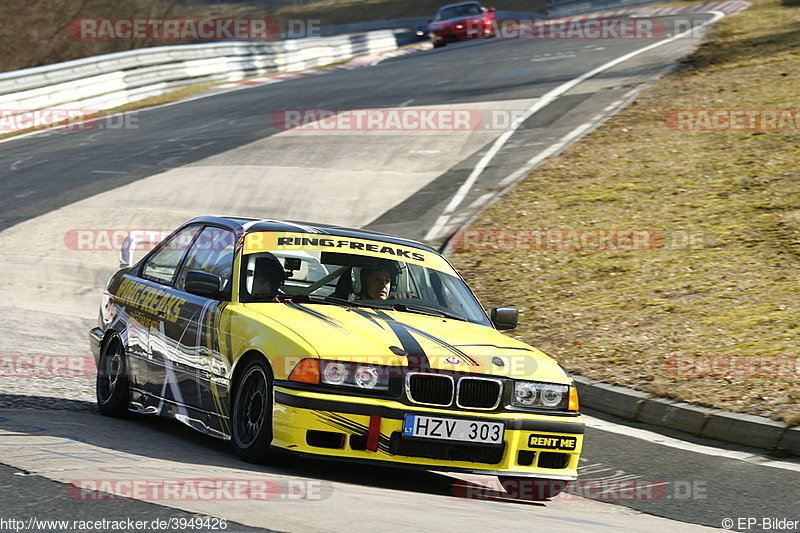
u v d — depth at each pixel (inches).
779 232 1470.2
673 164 1888.5
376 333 629.3
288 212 1804.9
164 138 2655.0
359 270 724.7
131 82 3521.2
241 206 1856.5
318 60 4677.7
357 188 1963.6
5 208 1907.0
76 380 925.2
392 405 592.1
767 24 3612.2
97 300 1370.6
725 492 706.8
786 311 1179.3
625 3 6067.9
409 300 719.7
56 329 1181.7
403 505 525.3
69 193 2017.7
